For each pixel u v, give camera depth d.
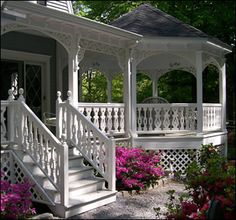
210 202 5.99
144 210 7.64
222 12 17.34
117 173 8.84
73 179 8.05
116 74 15.37
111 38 10.02
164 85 20.11
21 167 7.54
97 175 9.34
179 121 11.56
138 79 21.97
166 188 9.52
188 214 6.39
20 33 10.58
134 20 12.12
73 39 8.86
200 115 11.35
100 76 23.45
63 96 12.16
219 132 12.94
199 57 11.35
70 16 8.02
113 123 10.52
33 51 10.98
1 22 6.86
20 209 6.64
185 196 6.86
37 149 7.44
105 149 8.27
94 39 9.47
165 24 11.85
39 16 7.63
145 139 11.01
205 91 19.30
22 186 6.81
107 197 7.91
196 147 11.27
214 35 18.31
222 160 6.69
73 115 8.64
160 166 10.50
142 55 11.21
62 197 6.99
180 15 16.91
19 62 10.72
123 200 8.31
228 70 18.94
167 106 11.41
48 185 7.49
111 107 10.34
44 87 11.52
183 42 11.11
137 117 11.36
